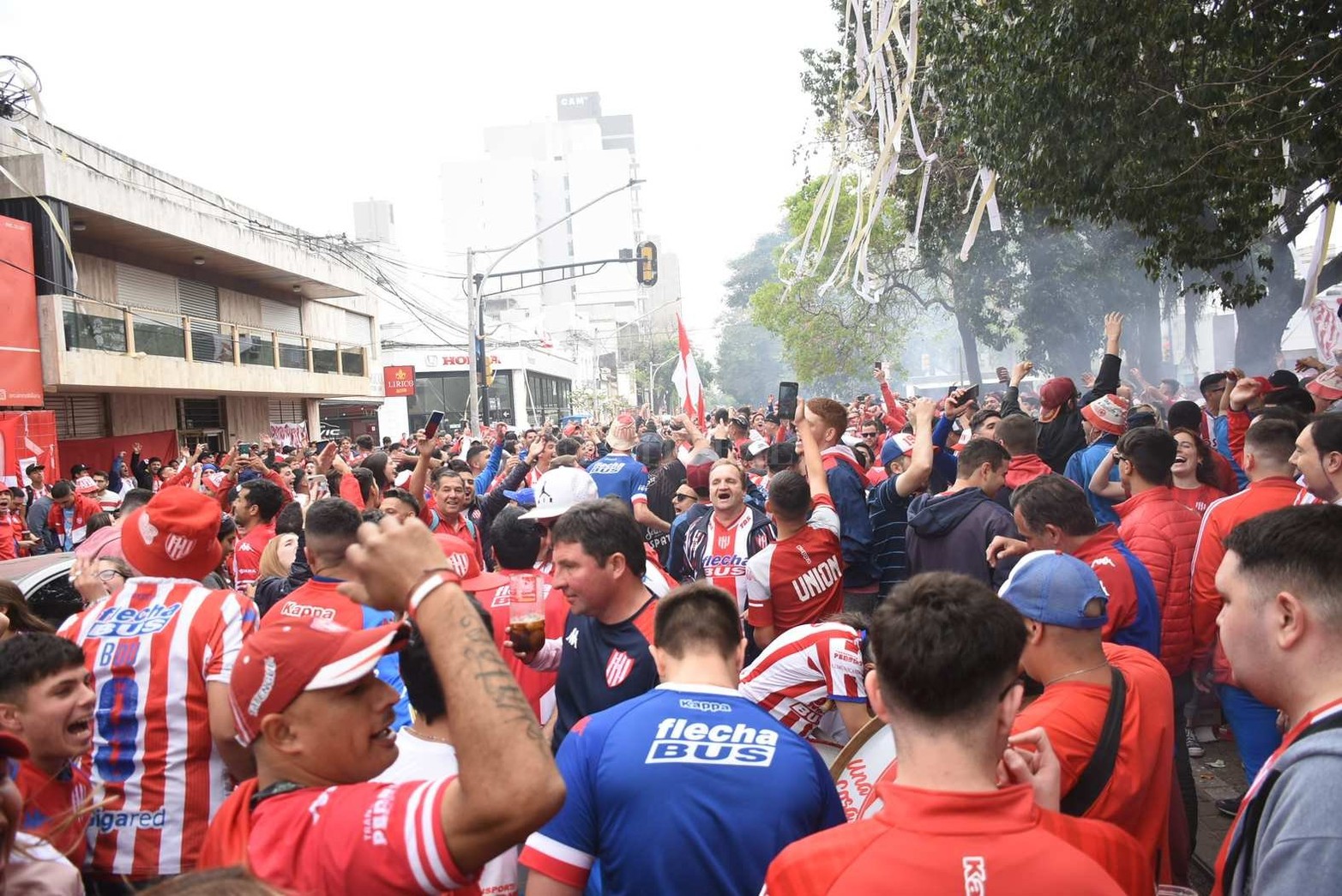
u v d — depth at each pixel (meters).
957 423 9.96
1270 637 2.01
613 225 111.19
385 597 1.78
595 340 78.62
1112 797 2.46
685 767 2.46
